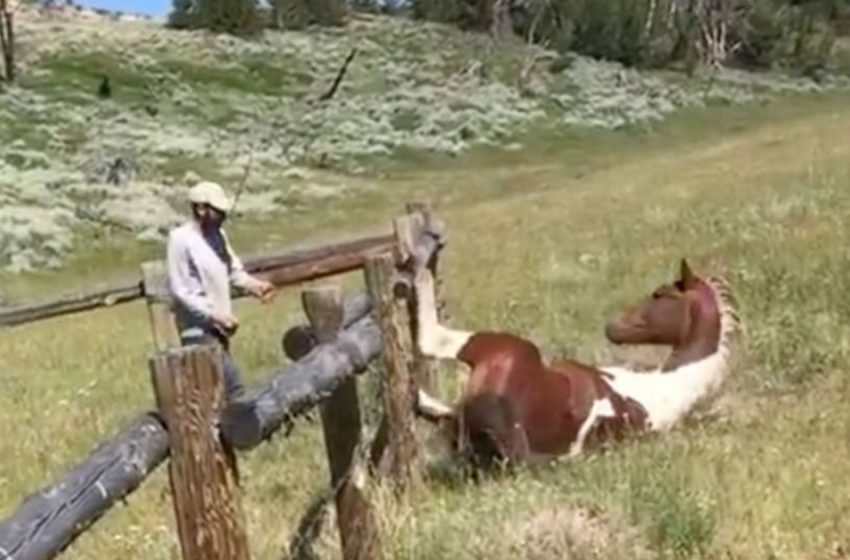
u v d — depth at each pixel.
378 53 66.50
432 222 10.58
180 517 4.43
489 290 15.34
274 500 7.59
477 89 60.53
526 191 39.97
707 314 8.65
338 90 59.62
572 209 27.69
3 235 34.59
